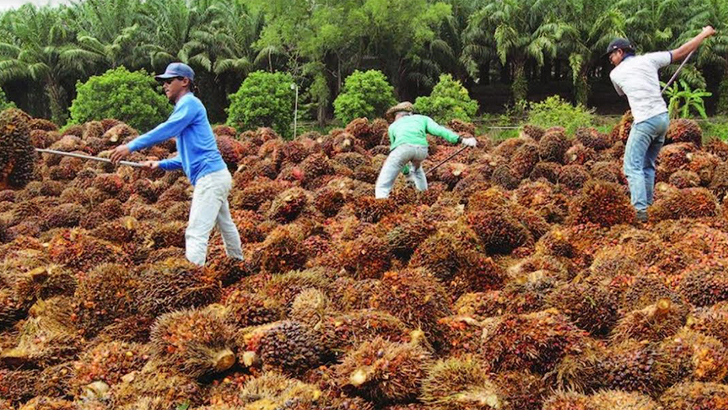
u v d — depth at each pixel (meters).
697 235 7.45
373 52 42.22
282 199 9.83
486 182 11.91
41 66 42.62
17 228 10.03
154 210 11.01
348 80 33.22
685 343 4.73
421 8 39.31
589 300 5.47
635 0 40.44
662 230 7.92
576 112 28.67
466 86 45.62
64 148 15.76
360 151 15.23
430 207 9.73
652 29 38.72
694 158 11.73
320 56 41.00
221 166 7.36
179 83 7.29
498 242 7.77
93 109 31.67
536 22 40.53
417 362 4.66
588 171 12.21
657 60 9.20
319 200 10.26
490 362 4.92
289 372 5.03
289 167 13.03
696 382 4.30
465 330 5.45
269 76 31.95
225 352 4.99
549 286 5.82
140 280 6.29
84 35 43.88
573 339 4.84
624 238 7.46
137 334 5.90
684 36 37.97
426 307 5.55
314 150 14.93
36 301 6.43
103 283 6.12
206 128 7.32
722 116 37.19
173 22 44.38
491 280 6.62
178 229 8.77
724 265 6.18
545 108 30.23
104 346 5.45
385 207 9.22
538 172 12.52
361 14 38.75
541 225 8.45
